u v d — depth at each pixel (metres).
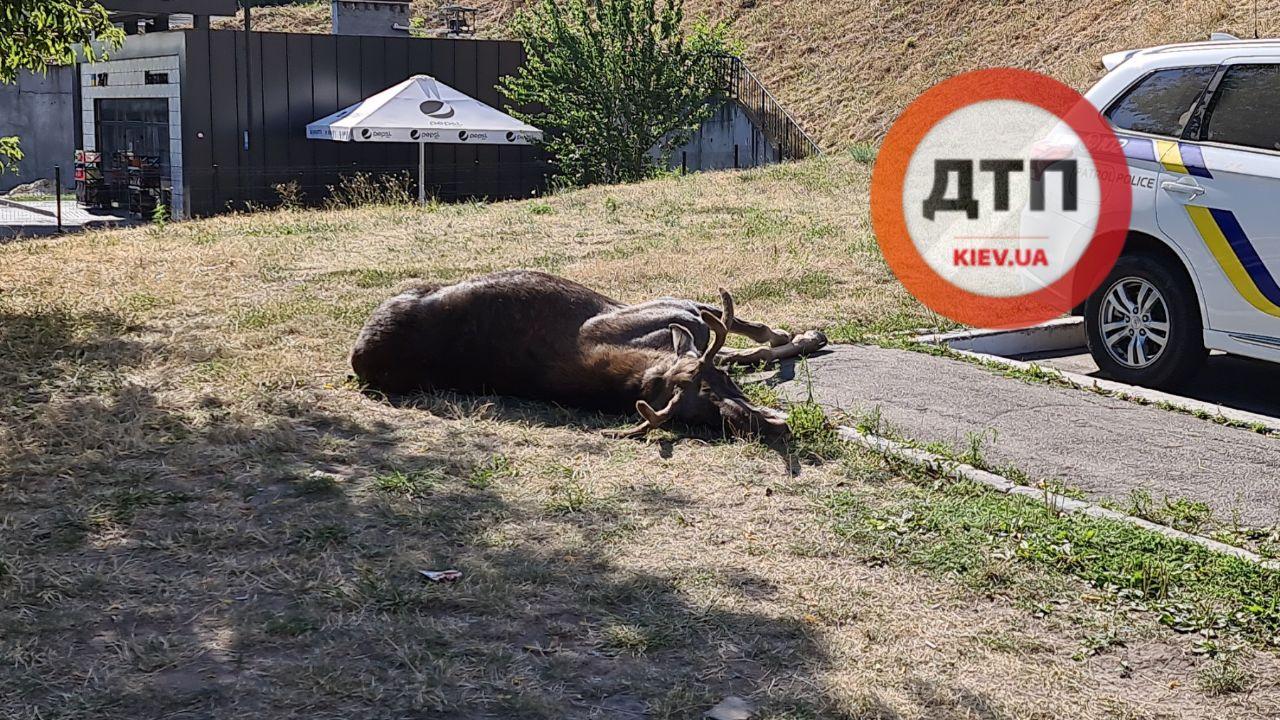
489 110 23.66
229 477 6.04
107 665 4.12
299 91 25.92
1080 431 6.98
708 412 6.86
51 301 10.21
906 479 6.26
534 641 4.41
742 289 10.80
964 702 4.06
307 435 6.75
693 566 5.10
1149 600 4.82
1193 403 7.52
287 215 16.78
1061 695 4.14
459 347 7.50
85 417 6.86
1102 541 5.33
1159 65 8.48
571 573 4.99
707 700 4.01
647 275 11.45
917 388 7.77
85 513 5.46
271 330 9.25
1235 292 7.82
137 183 26.55
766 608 4.73
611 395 7.21
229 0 27.45
